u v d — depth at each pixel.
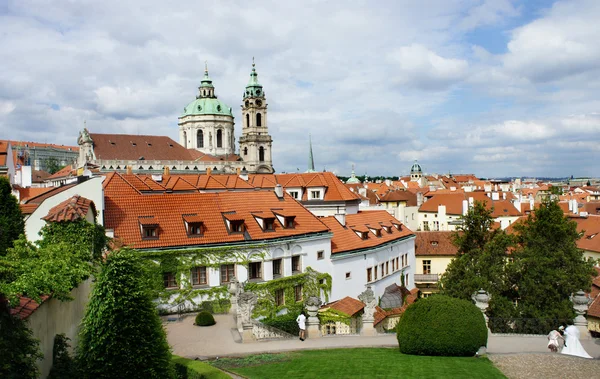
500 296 50.75
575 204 104.88
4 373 17.12
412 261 75.38
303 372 28.02
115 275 23.75
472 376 26.48
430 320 32.03
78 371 23.08
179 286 45.50
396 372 27.50
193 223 47.59
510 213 118.81
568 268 49.19
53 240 32.34
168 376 24.16
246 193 56.00
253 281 48.41
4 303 18.44
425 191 178.62
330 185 86.75
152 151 181.25
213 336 38.19
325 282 54.94
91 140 170.62
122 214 47.31
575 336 32.09
